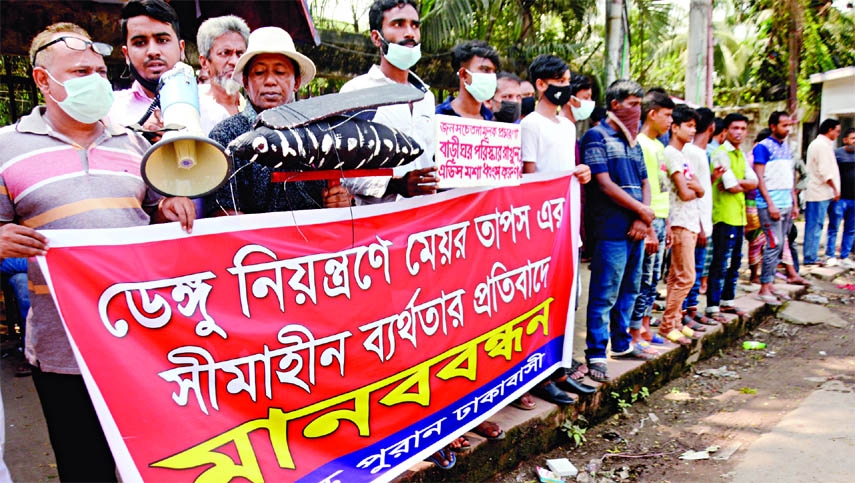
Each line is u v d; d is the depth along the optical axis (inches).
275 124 77.8
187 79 80.0
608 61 313.1
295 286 90.3
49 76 73.2
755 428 156.4
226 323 82.8
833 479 127.1
